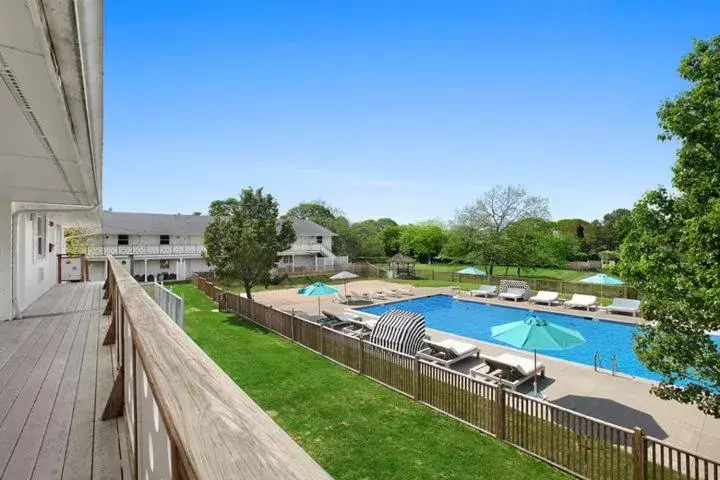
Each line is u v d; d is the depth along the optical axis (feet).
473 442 20.71
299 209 202.80
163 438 3.98
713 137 16.08
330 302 68.44
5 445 9.34
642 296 19.24
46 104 7.27
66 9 4.27
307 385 28.17
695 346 16.89
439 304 72.33
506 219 109.29
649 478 17.19
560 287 77.87
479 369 33.45
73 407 11.60
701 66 16.28
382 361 28.50
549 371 33.17
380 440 20.66
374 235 168.35
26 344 19.07
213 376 3.41
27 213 30.45
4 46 4.98
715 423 23.30
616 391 28.58
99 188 20.21
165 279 103.14
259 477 1.76
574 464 18.08
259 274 52.37
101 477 8.05
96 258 89.15
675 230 17.15
